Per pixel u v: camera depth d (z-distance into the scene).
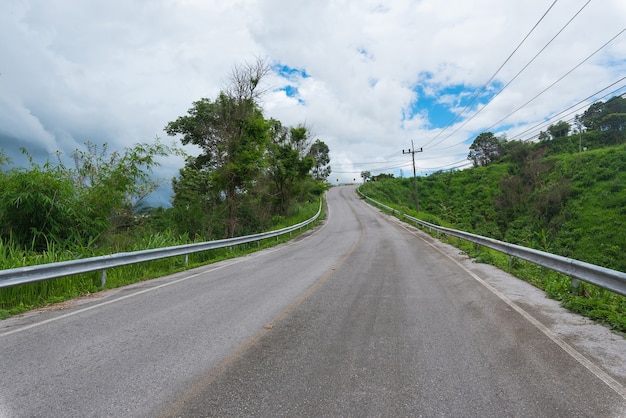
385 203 59.47
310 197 55.75
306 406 2.99
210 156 32.12
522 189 57.66
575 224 40.84
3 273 6.15
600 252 34.06
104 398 3.12
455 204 69.12
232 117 21.94
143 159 12.52
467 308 6.06
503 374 3.54
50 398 3.12
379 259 12.71
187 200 21.58
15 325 5.38
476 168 82.50
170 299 6.96
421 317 5.56
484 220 57.22
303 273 9.90
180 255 12.46
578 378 3.44
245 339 4.62
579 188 46.31
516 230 48.88
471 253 13.28
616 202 40.12
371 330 4.95
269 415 2.85
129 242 13.02
